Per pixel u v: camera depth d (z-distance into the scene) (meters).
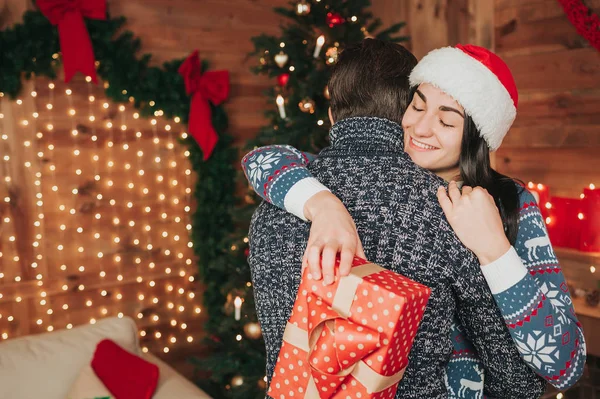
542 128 3.08
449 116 1.01
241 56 3.72
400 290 0.71
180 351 3.57
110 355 2.36
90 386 2.23
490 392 0.96
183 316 3.57
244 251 3.12
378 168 0.86
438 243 0.82
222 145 3.55
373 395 0.73
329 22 2.79
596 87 2.82
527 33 3.11
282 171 0.88
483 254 0.81
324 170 0.89
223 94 3.46
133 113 3.34
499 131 1.04
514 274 0.81
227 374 3.17
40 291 3.07
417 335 0.81
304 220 0.85
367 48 0.95
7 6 2.90
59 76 3.09
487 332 0.85
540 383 0.91
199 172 3.47
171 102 3.34
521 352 0.84
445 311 0.83
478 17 3.33
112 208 3.31
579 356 0.88
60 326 3.17
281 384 0.80
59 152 3.12
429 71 1.02
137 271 3.40
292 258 0.85
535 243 0.97
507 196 0.98
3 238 2.98
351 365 0.73
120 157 3.31
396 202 0.83
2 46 2.82
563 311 0.91
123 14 3.27
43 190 3.09
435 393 0.84
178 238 3.54
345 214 0.78
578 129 2.92
